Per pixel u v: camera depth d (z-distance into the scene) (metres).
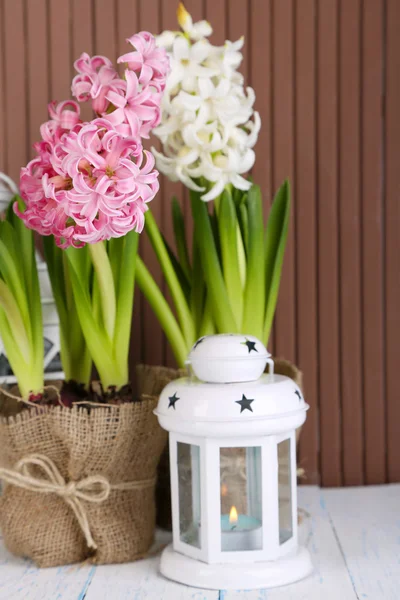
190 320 0.89
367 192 1.06
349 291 1.05
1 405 0.79
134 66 0.70
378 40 1.06
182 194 1.06
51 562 0.73
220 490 0.67
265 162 1.05
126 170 0.66
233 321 0.84
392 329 1.06
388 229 1.06
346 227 1.06
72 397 0.75
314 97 1.06
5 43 1.04
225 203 0.83
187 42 0.81
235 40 1.05
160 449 0.77
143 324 1.05
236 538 0.67
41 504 0.73
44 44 1.04
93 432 0.71
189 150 0.80
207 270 0.83
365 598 0.64
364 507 0.93
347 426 1.06
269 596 0.64
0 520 0.76
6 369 0.88
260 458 0.67
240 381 0.68
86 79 0.72
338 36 1.06
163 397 0.69
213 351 0.67
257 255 0.83
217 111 0.79
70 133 0.65
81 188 0.64
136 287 1.04
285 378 0.71
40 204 0.70
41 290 0.90
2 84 1.04
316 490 1.03
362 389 1.06
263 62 1.05
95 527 0.73
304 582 0.68
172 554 0.70
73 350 0.85
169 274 0.88
